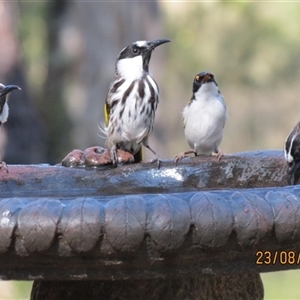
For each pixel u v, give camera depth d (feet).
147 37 80.23
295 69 93.20
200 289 27.63
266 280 67.00
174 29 94.68
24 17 90.79
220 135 40.52
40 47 94.79
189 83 95.81
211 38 93.76
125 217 22.25
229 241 22.90
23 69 81.82
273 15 91.61
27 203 22.94
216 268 23.63
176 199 22.75
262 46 92.17
